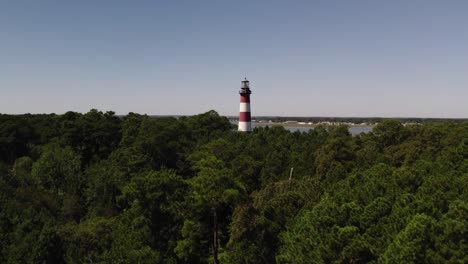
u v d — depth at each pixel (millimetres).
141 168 70188
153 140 75062
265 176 64938
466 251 21516
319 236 27578
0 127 82312
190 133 94938
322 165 60438
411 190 34438
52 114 108375
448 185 31234
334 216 28672
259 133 94312
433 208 26484
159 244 42688
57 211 63031
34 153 83375
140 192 43750
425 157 55469
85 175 74500
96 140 86125
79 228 49500
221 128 104688
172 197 43844
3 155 83125
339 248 25469
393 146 68688
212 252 41031
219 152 73375
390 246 22938
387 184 34781
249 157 70188
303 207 36750
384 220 27406
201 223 42094
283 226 37281
